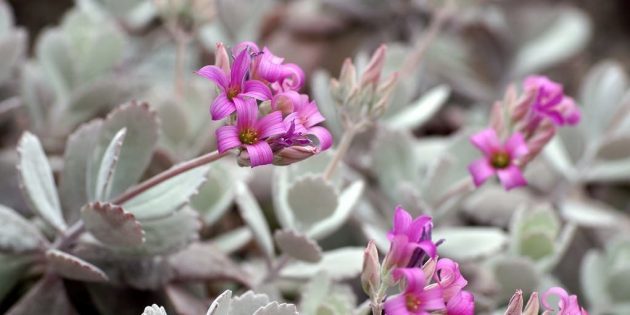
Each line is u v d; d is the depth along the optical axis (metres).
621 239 0.50
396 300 0.37
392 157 0.48
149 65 0.56
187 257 0.44
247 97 0.37
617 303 0.49
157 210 0.40
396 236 0.37
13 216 0.42
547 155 0.52
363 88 0.42
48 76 0.49
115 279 0.43
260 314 0.38
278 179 0.44
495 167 0.43
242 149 0.37
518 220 0.48
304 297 0.42
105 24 0.50
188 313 0.43
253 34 0.55
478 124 0.58
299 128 0.37
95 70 0.50
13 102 0.48
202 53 0.57
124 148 0.42
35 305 0.42
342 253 0.45
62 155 0.50
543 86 0.43
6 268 0.42
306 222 0.44
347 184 0.49
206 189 0.46
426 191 0.47
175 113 0.48
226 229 0.51
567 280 0.53
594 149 0.53
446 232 0.47
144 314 0.37
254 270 0.48
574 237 0.54
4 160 0.47
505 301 0.49
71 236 0.42
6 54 0.48
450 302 0.37
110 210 0.39
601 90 0.54
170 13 0.47
